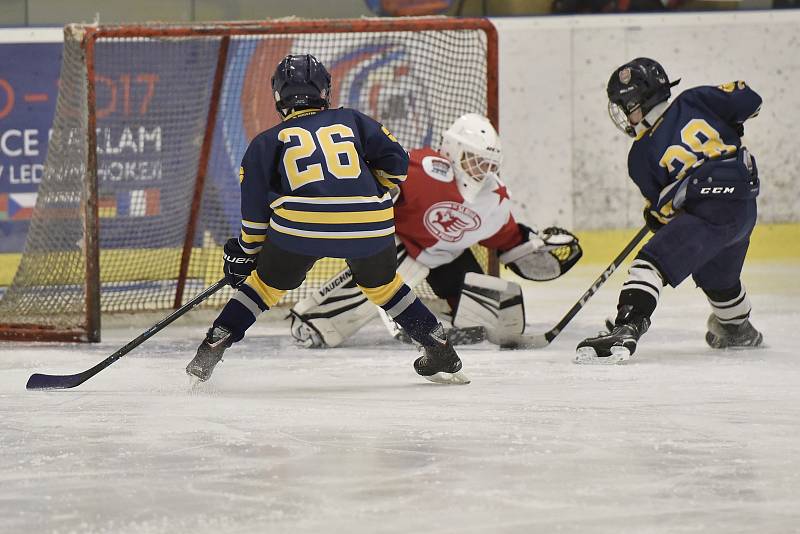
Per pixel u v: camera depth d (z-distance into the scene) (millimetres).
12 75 23359
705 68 25922
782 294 19859
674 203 13680
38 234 17141
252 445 9242
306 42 20906
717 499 7625
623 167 25609
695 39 25844
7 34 23359
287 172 11250
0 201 23281
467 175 14945
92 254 15750
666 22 25750
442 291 16109
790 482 8031
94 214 15766
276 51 20938
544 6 26312
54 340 15867
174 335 16766
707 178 13383
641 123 13969
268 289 11680
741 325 14586
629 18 25625
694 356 14148
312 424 10062
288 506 7523
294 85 11633
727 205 13555
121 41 20203
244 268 11766
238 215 20438
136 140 20094
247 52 20844
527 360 13914
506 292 15336
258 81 20891
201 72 20469
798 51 25984
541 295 20641
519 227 15828
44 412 10695
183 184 19781
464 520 7195
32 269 17188
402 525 7109
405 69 20125
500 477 8203
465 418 10312
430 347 11859
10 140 23359
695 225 13492
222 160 20531
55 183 16812
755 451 8953
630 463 8586
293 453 8961
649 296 13547
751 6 26641
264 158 11273
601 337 13586
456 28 17016
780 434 9570
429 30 16891
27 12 25547
